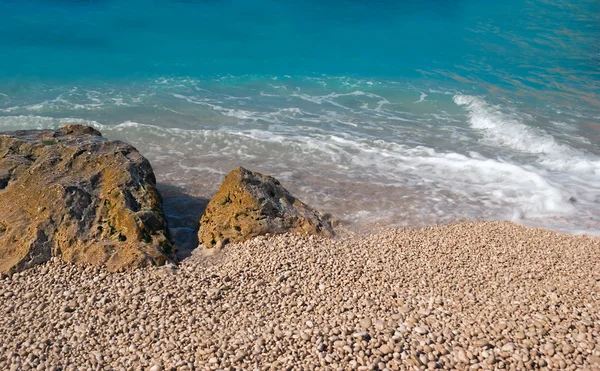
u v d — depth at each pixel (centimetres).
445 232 1116
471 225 1157
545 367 675
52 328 764
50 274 893
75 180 1031
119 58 2405
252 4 3200
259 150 1522
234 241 1015
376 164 1472
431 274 920
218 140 1570
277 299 836
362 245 1038
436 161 1494
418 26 3123
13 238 947
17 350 720
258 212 1042
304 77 2294
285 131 1675
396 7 3412
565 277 912
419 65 2508
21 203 1001
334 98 2050
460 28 3120
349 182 1359
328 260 952
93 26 2752
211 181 1326
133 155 1121
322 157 1498
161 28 2802
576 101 2059
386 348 693
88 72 2222
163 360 686
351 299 834
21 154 1111
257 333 741
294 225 1066
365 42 2827
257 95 2050
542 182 1363
